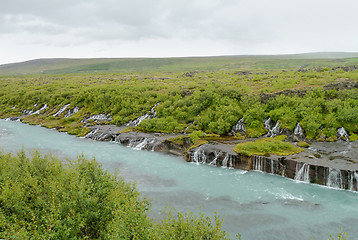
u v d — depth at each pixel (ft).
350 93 185.16
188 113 221.46
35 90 383.65
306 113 178.19
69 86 398.01
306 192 112.88
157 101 256.73
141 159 158.51
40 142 200.34
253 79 306.55
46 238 47.98
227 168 143.23
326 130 168.76
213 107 217.36
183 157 161.79
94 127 233.35
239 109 200.75
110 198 62.95
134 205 53.52
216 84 278.05
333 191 113.70
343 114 170.30
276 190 114.83
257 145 147.43
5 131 240.53
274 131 182.50
